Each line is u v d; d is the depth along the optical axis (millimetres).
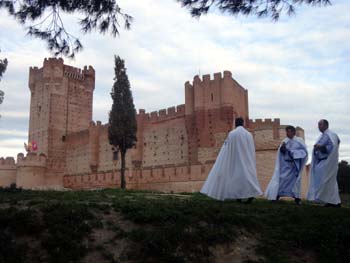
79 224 9453
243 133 12688
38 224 9297
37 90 71062
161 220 9883
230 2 11844
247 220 10258
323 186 12766
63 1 11711
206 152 45688
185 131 50438
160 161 52781
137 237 9023
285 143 13750
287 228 10227
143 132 56156
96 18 12086
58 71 69375
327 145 12867
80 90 71938
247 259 8789
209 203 12039
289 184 13484
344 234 9742
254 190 12328
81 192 17203
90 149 62219
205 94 47406
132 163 55125
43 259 8164
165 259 8297
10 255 8078
